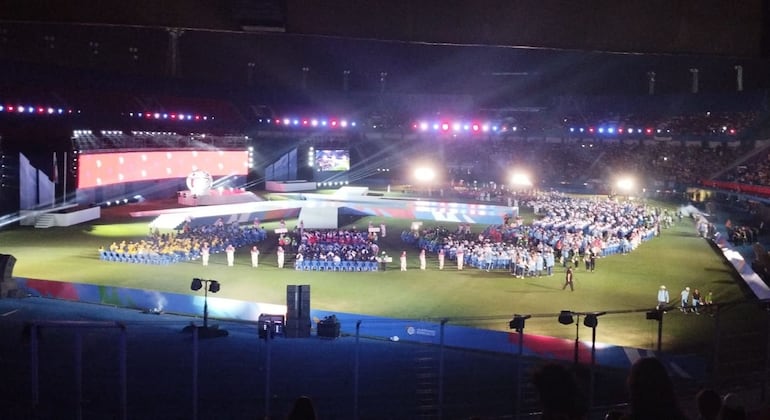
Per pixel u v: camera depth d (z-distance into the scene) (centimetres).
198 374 2784
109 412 2292
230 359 3008
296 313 3344
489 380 2814
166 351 3116
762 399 1986
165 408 2372
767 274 4625
